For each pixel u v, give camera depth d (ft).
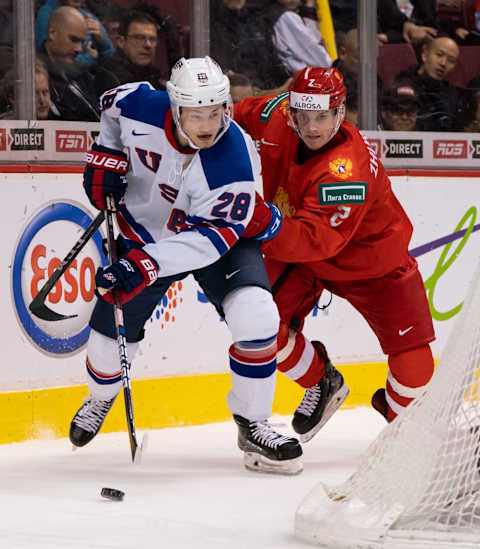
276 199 38.81
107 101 33.96
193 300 47.88
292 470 35.60
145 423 45.96
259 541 25.61
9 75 45.14
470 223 57.11
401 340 38.81
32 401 42.78
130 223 35.42
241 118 39.45
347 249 38.04
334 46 54.39
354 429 46.50
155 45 49.60
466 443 25.64
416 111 56.59
